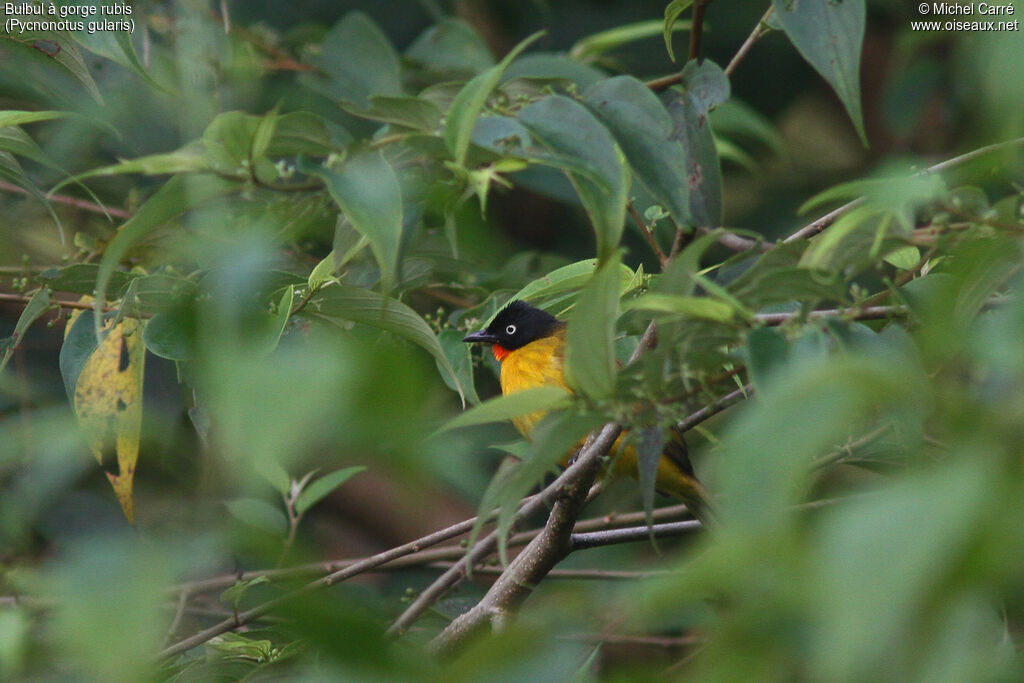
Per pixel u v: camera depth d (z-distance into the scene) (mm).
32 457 7098
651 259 12000
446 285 9266
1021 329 2643
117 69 10219
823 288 4086
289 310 5676
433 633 8125
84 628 2225
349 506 11906
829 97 16453
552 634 3066
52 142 10023
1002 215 4027
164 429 5582
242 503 7820
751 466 2395
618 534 7551
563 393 3742
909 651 2105
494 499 3781
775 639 2396
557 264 10016
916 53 13492
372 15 13875
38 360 10930
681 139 6469
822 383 2449
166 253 7840
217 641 6754
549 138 4719
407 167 7523
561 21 14438
